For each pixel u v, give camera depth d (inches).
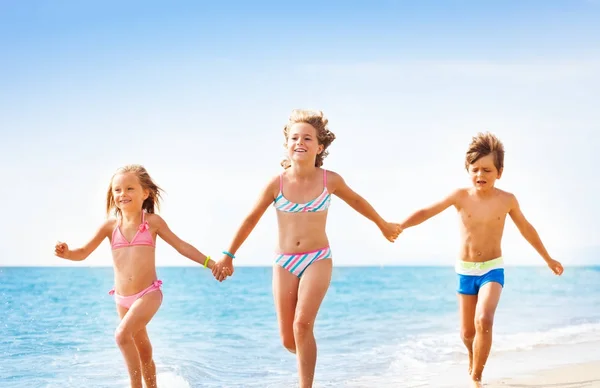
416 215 282.8
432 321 492.7
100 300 606.9
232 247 248.5
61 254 245.3
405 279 1234.6
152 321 478.9
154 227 250.2
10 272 1082.7
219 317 511.2
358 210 261.6
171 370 291.3
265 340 392.2
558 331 419.5
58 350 337.1
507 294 714.8
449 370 299.1
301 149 242.4
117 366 299.9
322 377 283.0
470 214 280.8
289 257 238.2
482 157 279.6
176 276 1299.2
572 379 266.8
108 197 254.7
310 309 227.5
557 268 298.7
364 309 592.7
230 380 280.8
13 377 274.8
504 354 335.6
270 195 246.8
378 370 298.8
